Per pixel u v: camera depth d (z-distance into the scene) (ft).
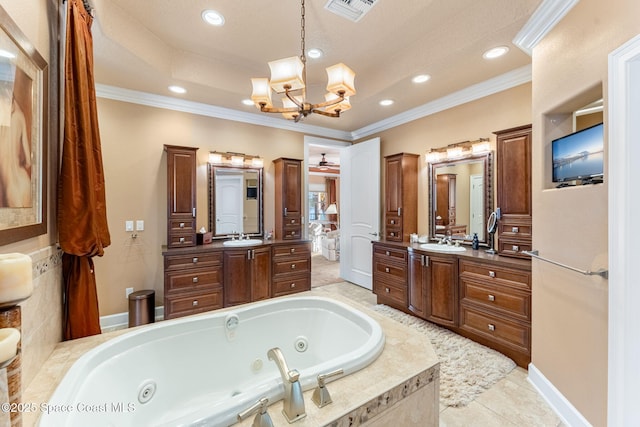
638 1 4.09
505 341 7.66
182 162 10.66
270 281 11.60
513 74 8.89
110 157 10.00
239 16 7.55
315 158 25.09
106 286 10.00
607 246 4.60
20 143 3.56
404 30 8.18
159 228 10.89
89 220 5.15
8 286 2.40
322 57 9.59
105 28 6.73
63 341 5.14
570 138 5.75
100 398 4.41
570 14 5.50
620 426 4.36
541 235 6.43
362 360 4.45
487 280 8.13
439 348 8.34
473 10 7.22
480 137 10.08
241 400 3.54
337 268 19.66
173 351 5.82
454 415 5.76
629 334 4.29
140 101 10.46
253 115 12.85
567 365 5.57
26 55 3.67
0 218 3.10
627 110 4.28
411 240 11.85
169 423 3.13
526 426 5.48
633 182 4.26
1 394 2.31
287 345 7.11
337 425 3.43
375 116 13.29
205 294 10.28
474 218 10.27
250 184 12.94
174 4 7.10
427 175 12.05
